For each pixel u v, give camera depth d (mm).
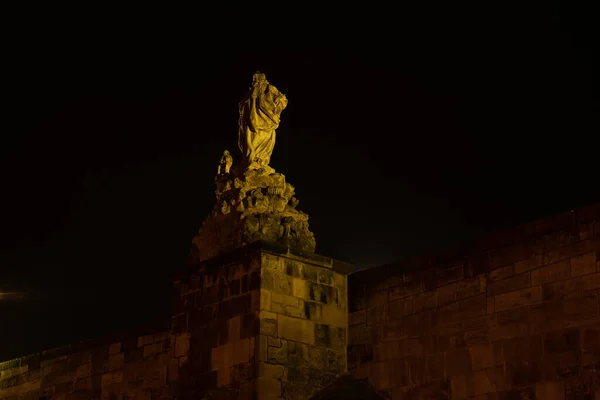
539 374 18906
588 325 18328
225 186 23359
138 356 27453
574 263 18828
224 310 22406
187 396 22609
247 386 21250
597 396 17875
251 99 23656
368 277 23000
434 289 21391
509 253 20031
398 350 21781
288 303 22047
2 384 32000
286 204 23312
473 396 19984
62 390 29656
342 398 21625
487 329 20047
